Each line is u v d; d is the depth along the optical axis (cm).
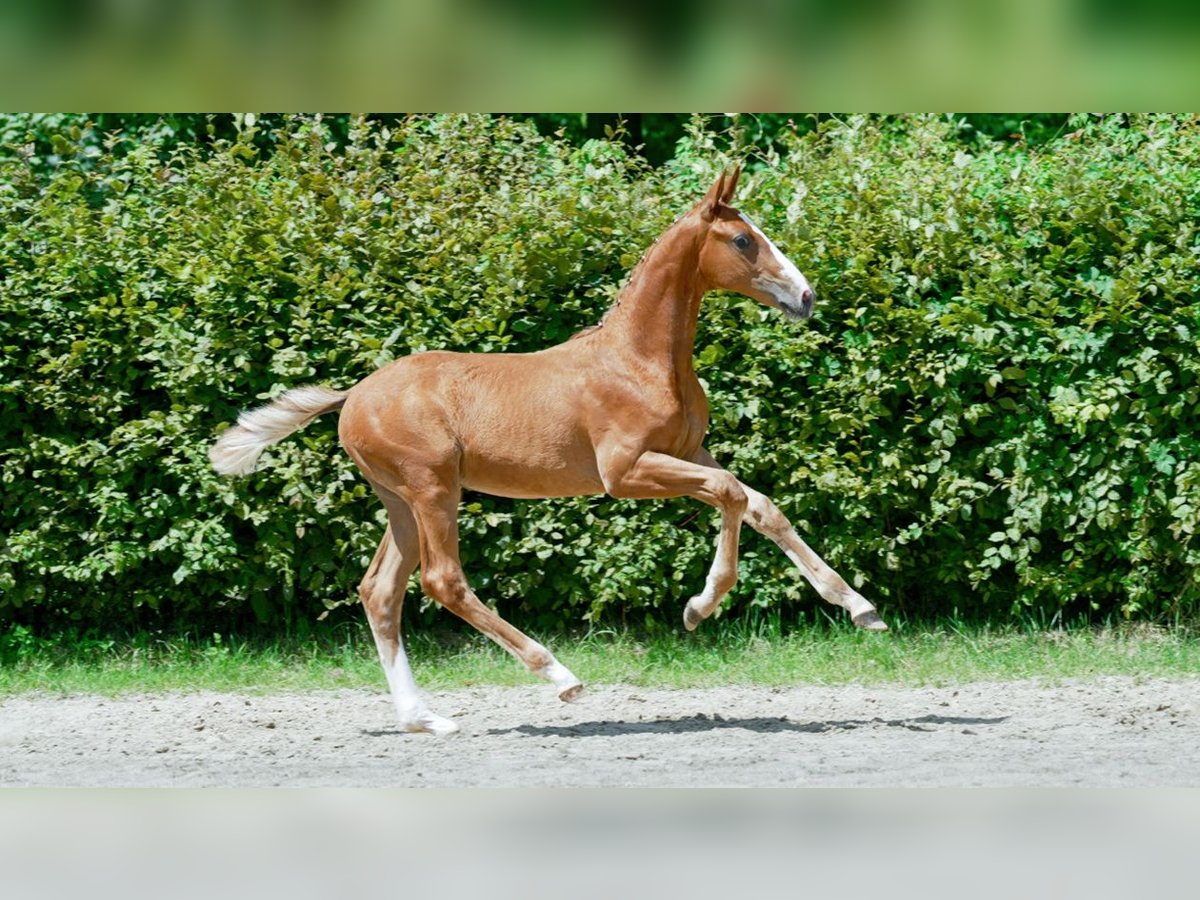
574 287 1105
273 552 1093
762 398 1093
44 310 1080
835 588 820
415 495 848
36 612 1160
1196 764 731
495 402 852
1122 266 1079
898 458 1088
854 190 1103
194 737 856
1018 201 1102
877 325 1088
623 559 1088
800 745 800
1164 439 1085
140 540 1106
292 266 1091
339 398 887
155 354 1072
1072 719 863
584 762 762
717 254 838
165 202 1139
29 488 1093
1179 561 1099
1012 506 1080
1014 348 1083
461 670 1060
